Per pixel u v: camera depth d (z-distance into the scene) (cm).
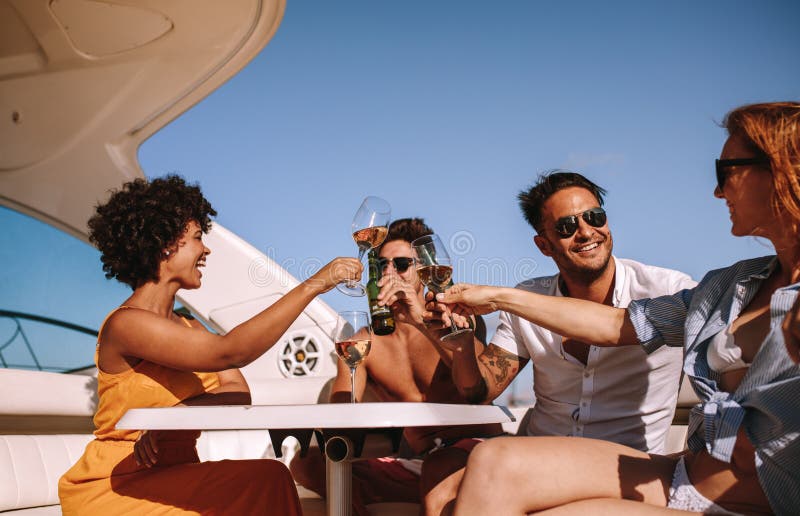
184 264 217
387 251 282
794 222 148
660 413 241
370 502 253
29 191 568
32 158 559
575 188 244
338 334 197
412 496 256
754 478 144
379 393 289
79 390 283
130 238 210
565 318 198
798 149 146
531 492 152
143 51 518
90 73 534
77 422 303
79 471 195
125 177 552
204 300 449
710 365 162
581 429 245
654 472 159
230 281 448
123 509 185
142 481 188
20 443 256
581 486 154
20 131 557
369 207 242
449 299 207
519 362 259
